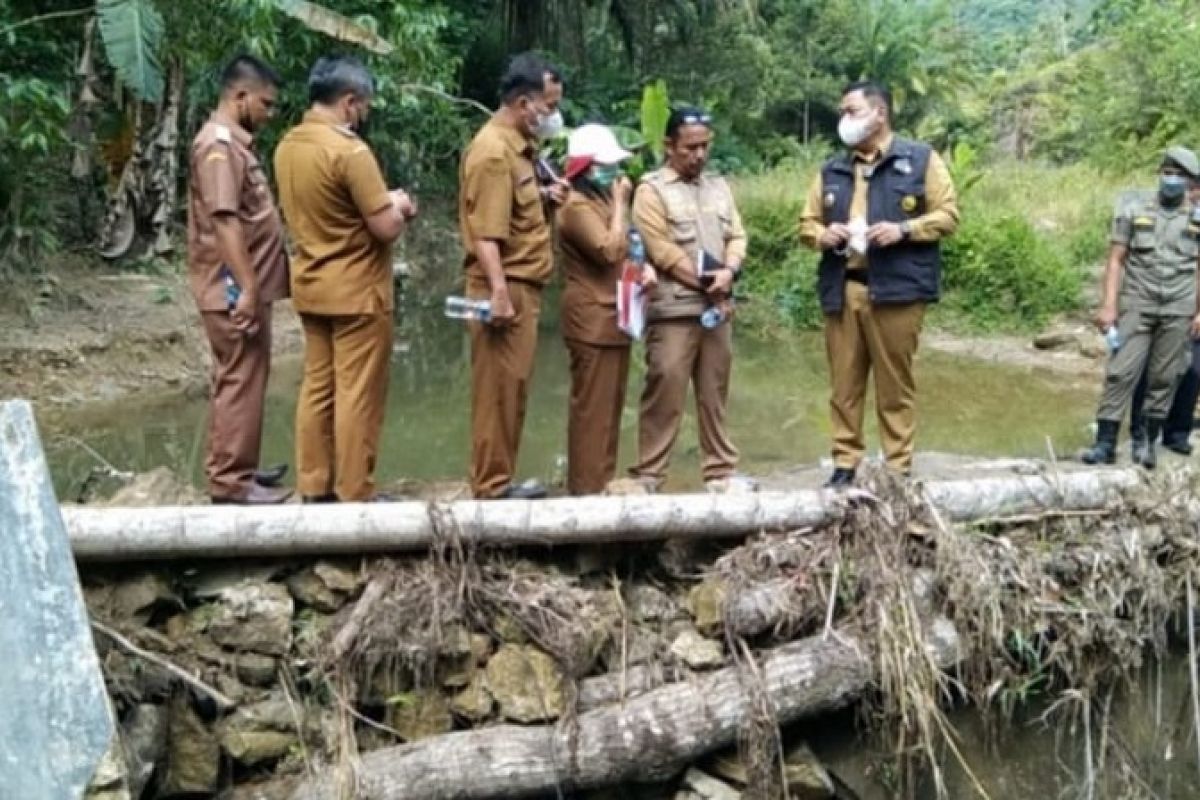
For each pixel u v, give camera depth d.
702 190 4.45
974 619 3.54
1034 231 11.09
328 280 3.70
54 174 10.20
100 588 3.22
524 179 3.84
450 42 14.88
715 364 4.54
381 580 3.31
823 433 6.64
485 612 3.33
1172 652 3.88
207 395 7.83
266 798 3.10
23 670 2.47
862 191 4.28
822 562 3.53
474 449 4.01
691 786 3.32
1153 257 5.04
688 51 19.52
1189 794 3.80
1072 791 3.65
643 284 4.16
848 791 3.49
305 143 3.68
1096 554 3.75
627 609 3.47
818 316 10.59
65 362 7.79
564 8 17.34
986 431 6.76
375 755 3.17
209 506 3.29
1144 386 5.23
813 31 22.17
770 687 3.36
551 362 8.58
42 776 2.43
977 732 3.58
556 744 3.22
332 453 3.94
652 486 4.33
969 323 10.18
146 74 6.82
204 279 3.89
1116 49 15.65
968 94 24.28
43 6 8.55
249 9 7.87
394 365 8.65
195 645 3.24
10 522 2.56
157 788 3.09
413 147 13.09
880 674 3.42
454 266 13.70
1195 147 13.66
